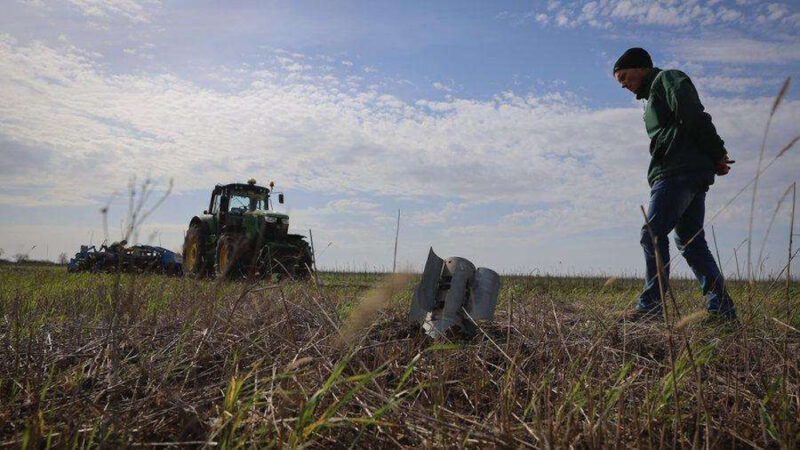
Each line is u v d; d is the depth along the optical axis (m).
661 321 3.86
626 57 4.79
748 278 2.71
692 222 4.50
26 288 6.56
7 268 14.81
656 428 2.00
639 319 3.96
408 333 3.30
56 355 2.87
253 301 3.92
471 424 2.05
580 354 2.54
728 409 2.23
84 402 2.23
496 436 1.79
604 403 2.10
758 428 2.05
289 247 10.76
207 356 2.76
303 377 2.30
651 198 4.54
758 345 2.97
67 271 14.42
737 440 1.99
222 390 2.27
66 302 4.77
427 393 2.39
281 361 2.58
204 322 3.25
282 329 3.21
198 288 4.39
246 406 1.83
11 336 3.24
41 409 2.14
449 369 2.59
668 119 4.48
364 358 2.79
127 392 2.41
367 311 1.47
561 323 3.46
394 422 1.95
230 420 1.83
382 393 2.19
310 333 3.07
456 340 3.14
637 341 3.19
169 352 2.88
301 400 1.98
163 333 3.23
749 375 2.53
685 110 4.24
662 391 2.12
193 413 2.06
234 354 2.64
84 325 3.55
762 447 1.92
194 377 2.51
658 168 4.51
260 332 3.03
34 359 2.84
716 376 2.52
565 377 2.39
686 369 2.19
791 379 2.48
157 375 2.57
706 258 4.39
